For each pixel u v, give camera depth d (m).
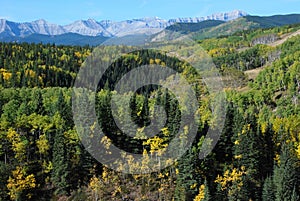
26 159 92.19
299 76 192.62
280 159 87.81
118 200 81.00
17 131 94.50
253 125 100.31
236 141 87.00
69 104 105.94
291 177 82.69
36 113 111.56
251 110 153.62
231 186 79.81
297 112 161.00
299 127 118.56
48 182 88.94
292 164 84.94
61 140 88.06
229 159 88.75
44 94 134.88
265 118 150.50
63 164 86.69
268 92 184.12
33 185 85.19
